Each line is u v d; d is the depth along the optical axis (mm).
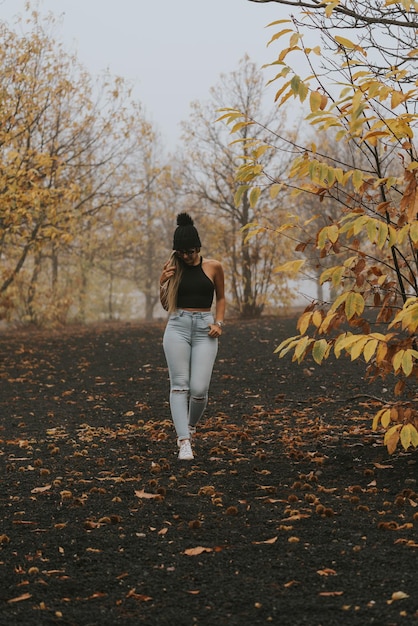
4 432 8227
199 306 6633
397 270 5844
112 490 5629
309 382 10742
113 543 4430
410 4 5105
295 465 6266
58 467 6473
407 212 5215
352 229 5059
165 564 4098
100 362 13438
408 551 4152
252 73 21891
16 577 3959
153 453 6914
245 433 7625
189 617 3480
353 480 5758
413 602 3520
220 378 11367
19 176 13555
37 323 22516
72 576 3959
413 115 4938
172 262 6617
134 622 3443
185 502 5258
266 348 13773
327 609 3500
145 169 23766
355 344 4840
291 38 5051
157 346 15070
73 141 18875
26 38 16547
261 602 3598
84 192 17734
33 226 18016
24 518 4969
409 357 4750
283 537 4461
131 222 25344
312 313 5520
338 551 4199
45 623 3438
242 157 5500
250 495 5445
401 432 5035
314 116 5027
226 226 22328
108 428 8336
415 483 5543
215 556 4188
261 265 22031
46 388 11227
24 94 15672
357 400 9273
